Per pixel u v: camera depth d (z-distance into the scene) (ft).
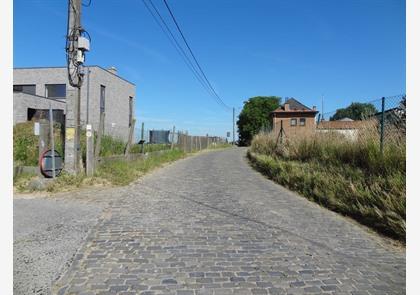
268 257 15.90
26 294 12.28
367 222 22.33
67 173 35.09
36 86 97.14
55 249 16.69
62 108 90.84
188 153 103.24
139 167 49.37
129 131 51.60
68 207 25.46
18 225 20.62
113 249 16.74
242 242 17.98
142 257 15.72
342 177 29.14
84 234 19.04
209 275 13.85
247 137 284.20
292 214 24.56
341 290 12.73
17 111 76.95
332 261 15.58
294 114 202.69
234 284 13.08
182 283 13.12
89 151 37.04
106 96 101.65
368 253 16.76
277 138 63.21
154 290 12.55
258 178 44.98
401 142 26.71
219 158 85.81
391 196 21.36
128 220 22.08
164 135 88.99
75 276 13.73
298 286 13.00
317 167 36.42
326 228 21.03
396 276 14.06
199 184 38.42
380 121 30.55
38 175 34.63
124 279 13.46
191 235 19.03
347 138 37.14
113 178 37.19
